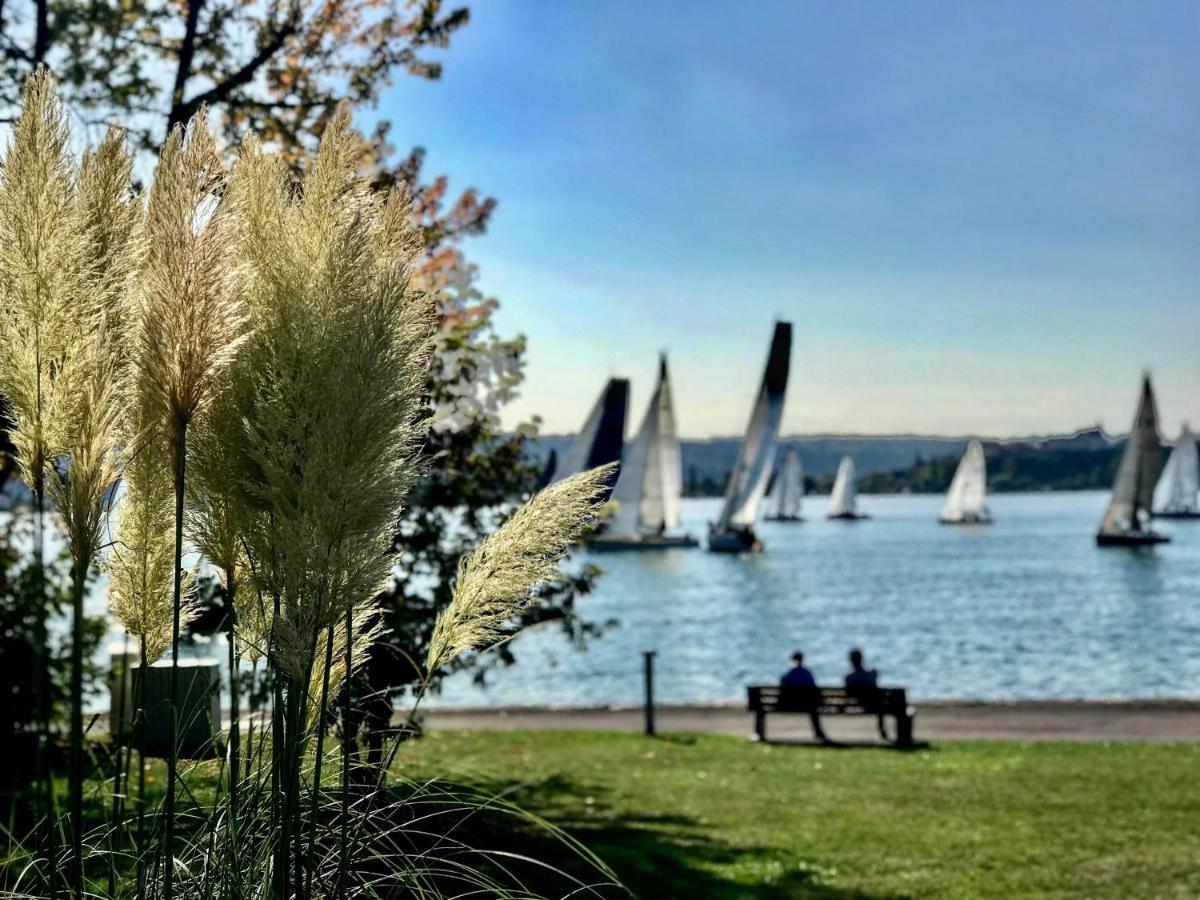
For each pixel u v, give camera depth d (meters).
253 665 2.71
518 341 7.82
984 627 48.56
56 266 2.27
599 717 20.02
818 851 9.28
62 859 2.58
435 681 6.26
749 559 94.62
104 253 2.35
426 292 2.58
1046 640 43.62
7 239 2.28
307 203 2.48
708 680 34.19
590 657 39.41
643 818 10.66
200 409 2.37
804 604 60.56
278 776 2.49
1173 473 150.00
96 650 7.72
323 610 2.27
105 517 2.29
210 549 2.55
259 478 2.34
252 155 2.61
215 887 2.67
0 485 7.74
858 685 17.16
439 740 16.05
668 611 57.91
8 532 7.45
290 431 2.21
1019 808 11.29
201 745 3.05
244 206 2.50
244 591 2.68
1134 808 11.13
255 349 2.35
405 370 2.32
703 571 84.75
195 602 2.79
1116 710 19.67
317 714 2.63
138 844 2.77
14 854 2.50
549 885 4.33
